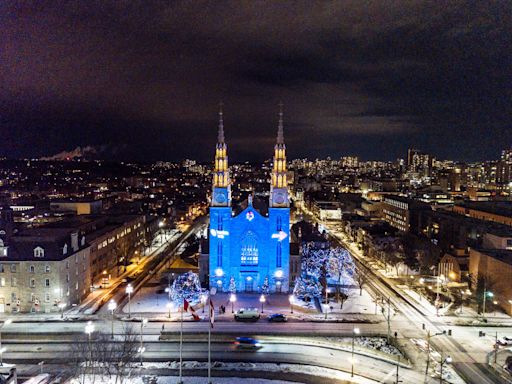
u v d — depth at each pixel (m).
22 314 104.56
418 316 107.44
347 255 143.75
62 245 108.50
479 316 107.81
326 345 88.81
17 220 178.38
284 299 119.12
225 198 123.88
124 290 125.75
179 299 110.31
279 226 124.25
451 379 75.38
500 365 80.88
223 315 105.75
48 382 70.38
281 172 123.50
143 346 86.62
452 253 143.75
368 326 100.12
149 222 192.62
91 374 73.19
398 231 198.00
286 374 75.69
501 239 132.00
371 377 75.31
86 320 101.00
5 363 78.81
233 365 78.88
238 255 125.00
